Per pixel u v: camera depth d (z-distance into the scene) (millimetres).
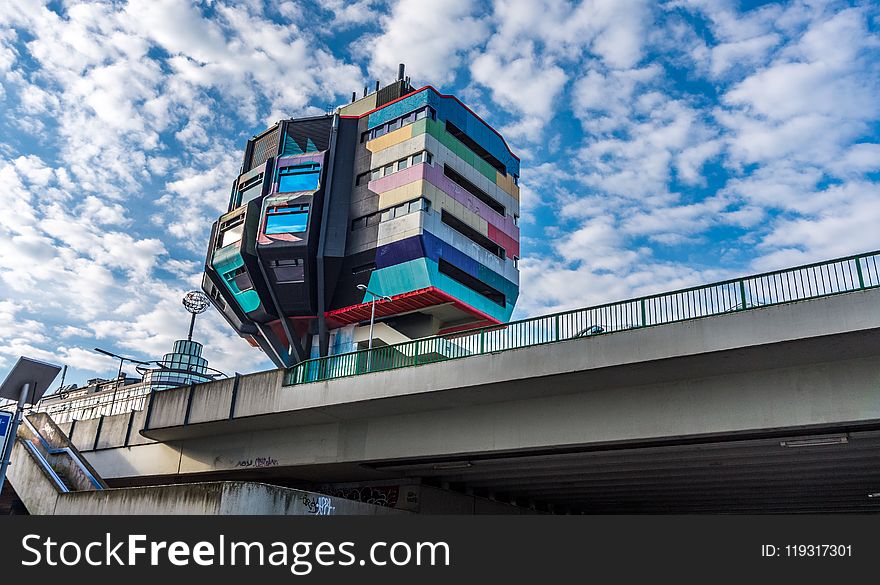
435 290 57688
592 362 20766
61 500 24219
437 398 24719
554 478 29047
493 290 66125
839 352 18078
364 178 65812
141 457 37000
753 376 19734
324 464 28891
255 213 68000
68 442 29391
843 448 20812
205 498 20031
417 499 29391
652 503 34594
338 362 27922
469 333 24375
